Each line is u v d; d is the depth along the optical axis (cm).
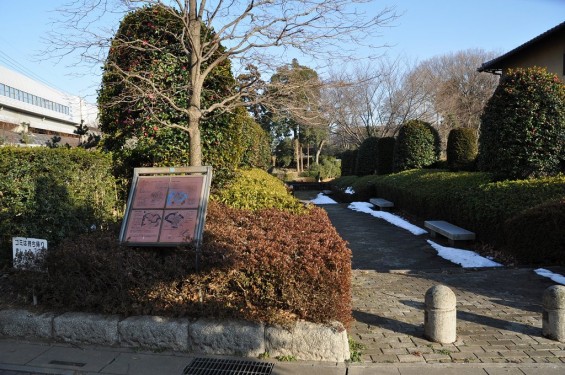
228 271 390
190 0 564
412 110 2658
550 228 650
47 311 416
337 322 378
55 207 563
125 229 446
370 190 1842
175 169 472
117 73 595
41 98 3562
